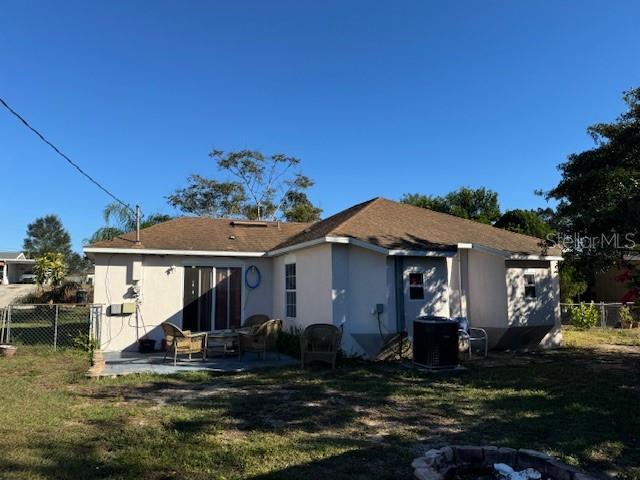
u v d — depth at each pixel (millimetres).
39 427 6574
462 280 14680
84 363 11602
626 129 10453
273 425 6875
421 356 11188
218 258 15883
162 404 8008
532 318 14008
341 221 14727
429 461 3930
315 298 13367
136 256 14797
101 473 5066
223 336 12594
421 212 17125
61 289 29000
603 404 7852
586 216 10586
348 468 5285
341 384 9586
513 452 4105
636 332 19000
